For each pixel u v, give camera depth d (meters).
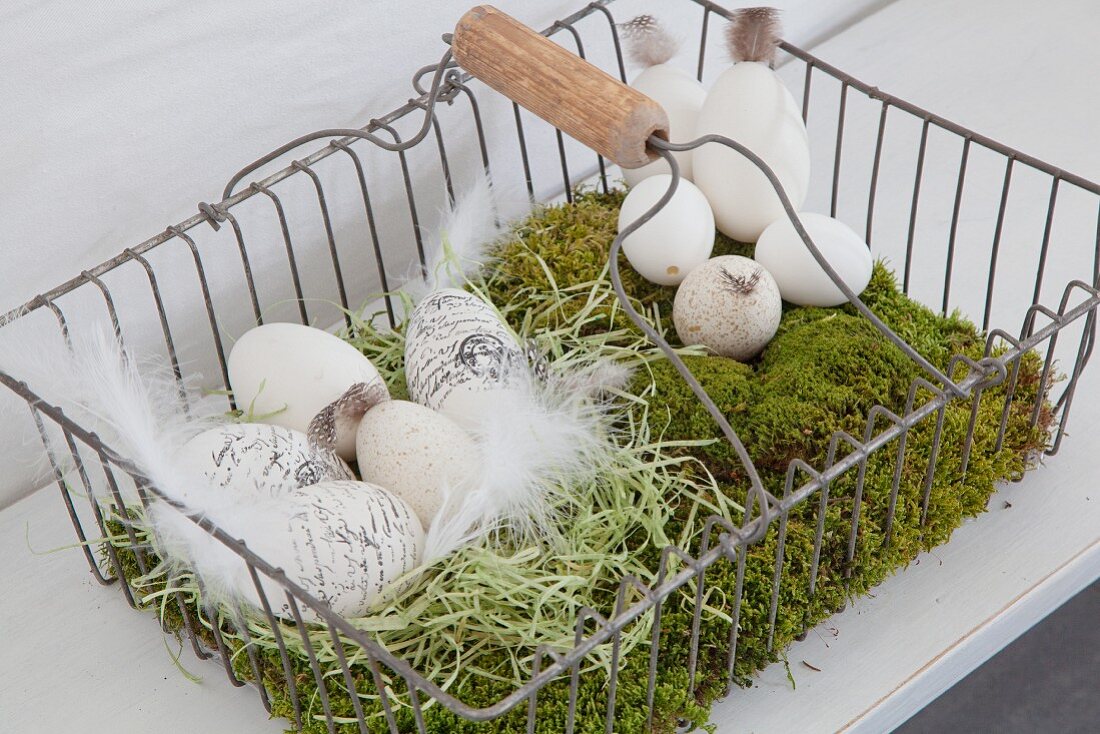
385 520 0.64
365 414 0.72
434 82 0.74
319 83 0.86
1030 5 1.20
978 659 0.75
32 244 0.80
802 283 0.80
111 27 0.74
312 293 0.97
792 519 0.71
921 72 1.13
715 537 0.71
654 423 0.76
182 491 0.62
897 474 0.67
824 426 0.73
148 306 0.88
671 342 0.83
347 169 0.91
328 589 0.62
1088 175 1.00
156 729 0.70
